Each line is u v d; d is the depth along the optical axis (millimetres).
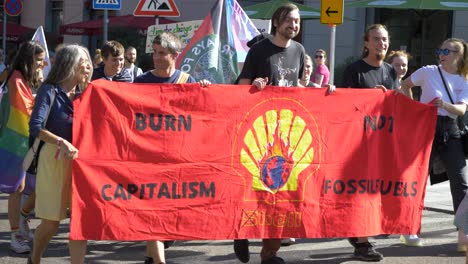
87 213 5285
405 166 6312
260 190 5848
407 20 19859
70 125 5355
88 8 26844
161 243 5637
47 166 5281
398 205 6324
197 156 5637
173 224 5578
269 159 5867
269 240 6137
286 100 5895
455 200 6898
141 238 5477
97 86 5293
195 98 5613
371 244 6973
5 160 6734
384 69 6715
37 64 6906
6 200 9758
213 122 5676
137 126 5438
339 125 6074
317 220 6035
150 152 5477
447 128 6879
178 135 5562
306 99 5961
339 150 6082
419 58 19797
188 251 7176
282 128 5898
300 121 5953
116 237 5387
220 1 8750
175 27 10523
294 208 5961
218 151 5703
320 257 6961
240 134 5762
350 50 20281
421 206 6418
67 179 5309
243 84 6051
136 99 5418
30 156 5398
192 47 8703
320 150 6031
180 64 8711
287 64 6066
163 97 5512
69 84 5414
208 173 5668
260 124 5824
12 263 6488
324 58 11492
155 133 5496
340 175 6090
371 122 6172
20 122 6816
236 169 5762
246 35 8891
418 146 6359
